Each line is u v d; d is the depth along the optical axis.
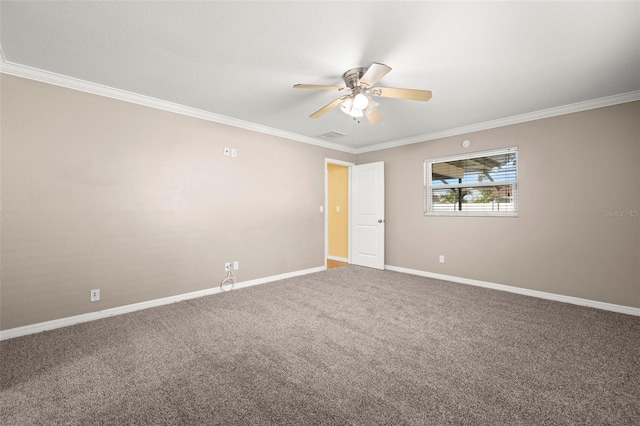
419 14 1.79
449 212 4.38
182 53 2.25
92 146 2.83
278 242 4.41
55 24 1.89
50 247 2.61
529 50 2.19
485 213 4.01
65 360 2.07
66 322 2.68
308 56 2.29
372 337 2.43
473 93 2.98
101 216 2.88
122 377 1.87
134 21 1.87
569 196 3.36
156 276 3.23
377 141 5.07
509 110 3.50
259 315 2.93
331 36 2.03
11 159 2.44
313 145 4.94
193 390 1.74
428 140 4.60
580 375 1.89
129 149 3.05
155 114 3.22
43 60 2.36
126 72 2.57
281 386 1.77
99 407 1.59
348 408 1.58
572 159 3.33
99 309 2.87
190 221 3.49
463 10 1.75
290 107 3.42
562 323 2.73
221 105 3.37
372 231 5.27
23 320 2.49
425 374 1.90
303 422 1.48
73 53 2.25
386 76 2.61
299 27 1.93
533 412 1.55
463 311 3.04
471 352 2.19
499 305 3.24
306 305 3.23
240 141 3.96
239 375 1.89
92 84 2.79
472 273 4.12
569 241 3.36
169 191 3.33
